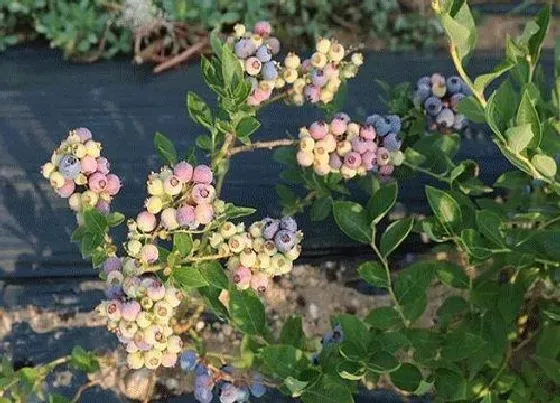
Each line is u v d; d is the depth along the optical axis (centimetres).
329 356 73
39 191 101
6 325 95
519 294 78
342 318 71
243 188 102
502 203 95
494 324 79
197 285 67
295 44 112
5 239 99
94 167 68
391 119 77
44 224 100
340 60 77
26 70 109
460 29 63
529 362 89
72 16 110
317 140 74
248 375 76
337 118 75
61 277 97
